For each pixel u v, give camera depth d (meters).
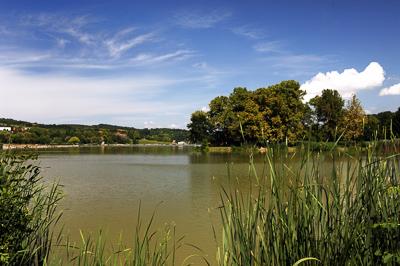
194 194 17.22
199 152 64.81
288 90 60.31
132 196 16.94
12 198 4.45
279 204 3.52
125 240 9.24
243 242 3.52
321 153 3.68
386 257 3.00
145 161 42.97
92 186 20.48
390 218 3.33
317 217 3.52
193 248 8.67
